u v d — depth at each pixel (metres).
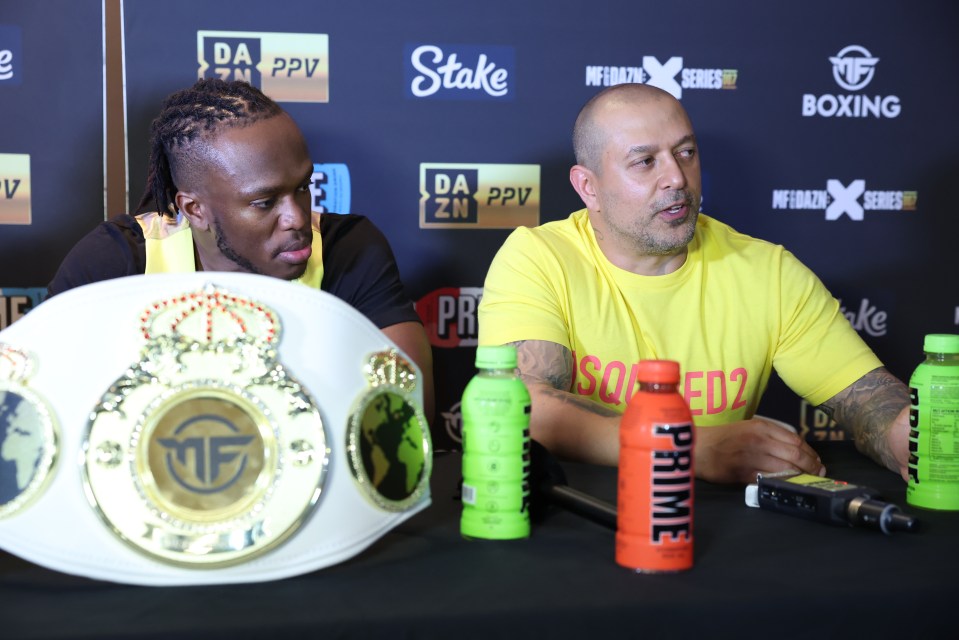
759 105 2.19
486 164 2.13
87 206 2.01
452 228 2.14
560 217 2.16
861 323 2.27
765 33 2.18
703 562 0.85
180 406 0.81
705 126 2.18
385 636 0.73
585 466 1.25
